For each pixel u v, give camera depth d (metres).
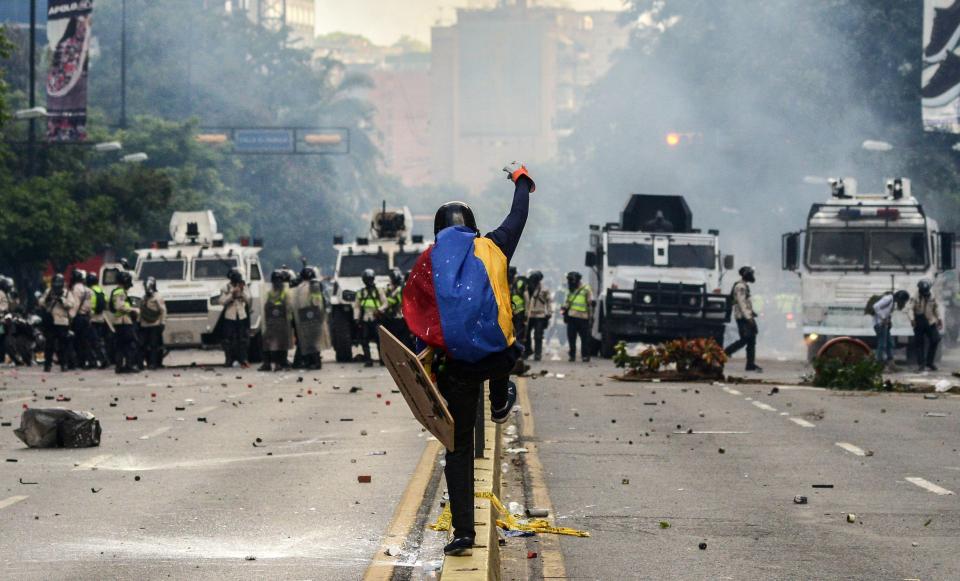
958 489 31.38
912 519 27.45
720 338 89.19
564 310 89.62
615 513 27.98
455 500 18.88
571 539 25.22
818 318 82.75
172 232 94.88
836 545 24.70
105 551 23.55
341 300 87.88
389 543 24.14
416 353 18.31
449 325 17.81
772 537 25.48
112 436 41.56
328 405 52.56
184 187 180.75
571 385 63.91
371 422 45.41
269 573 21.83
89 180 150.38
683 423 46.00
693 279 89.12
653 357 67.19
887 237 82.31
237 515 27.09
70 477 32.44
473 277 18.02
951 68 99.12
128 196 150.00
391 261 90.69
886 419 47.62
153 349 80.62
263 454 36.81
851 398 56.84
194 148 188.75
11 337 90.94
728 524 26.81
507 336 18.12
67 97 111.94
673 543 24.84
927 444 40.19
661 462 35.91
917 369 79.31
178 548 23.84
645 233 91.00
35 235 130.38
